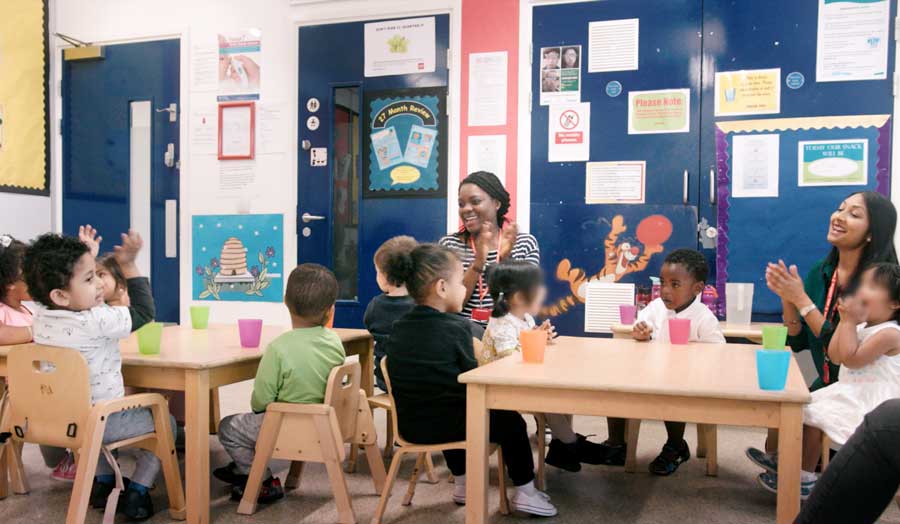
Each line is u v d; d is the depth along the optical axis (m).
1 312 2.32
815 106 3.55
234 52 4.43
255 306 4.42
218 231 4.48
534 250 2.82
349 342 2.59
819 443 2.00
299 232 4.34
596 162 3.86
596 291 3.86
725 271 3.68
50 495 2.28
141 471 2.05
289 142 4.34
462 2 4.03
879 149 3.46
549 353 2.04
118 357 1.97
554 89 3.91
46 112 4.65
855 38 3.49
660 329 2.66
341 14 4.22
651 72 3.78
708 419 1.46
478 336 2.44
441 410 1.91
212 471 2.55
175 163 4.55
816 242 3.56
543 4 3.91
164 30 4.54
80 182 4.73
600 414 1.53
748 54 3.64
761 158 3.63
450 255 2.01
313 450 1.99
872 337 1.93
